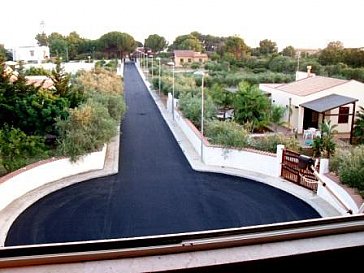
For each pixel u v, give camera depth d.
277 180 12.25
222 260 1.21
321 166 11.04
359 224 1.43
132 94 33.00
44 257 1.16
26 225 8.57
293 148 14.10
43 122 13.73
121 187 11.53
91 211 9.58
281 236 1.33
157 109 26.48
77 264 1.17
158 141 17.59
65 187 11.38
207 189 11.51
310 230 1.37
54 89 16.22
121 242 1.24
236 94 20.22
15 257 1.16
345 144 15.83
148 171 13.25
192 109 19.34
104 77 23.23
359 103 19.55
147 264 1.18
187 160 14.64
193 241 1.27
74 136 12.63
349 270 1.34
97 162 13.27
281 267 1.26
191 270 1.17
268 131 19.58
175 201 10.46
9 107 13.33
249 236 1.32
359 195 8.77
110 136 13.94
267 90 24.09
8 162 11.24
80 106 14.20
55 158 12.12
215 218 9.36
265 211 9.84
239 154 13.53
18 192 10.26
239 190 11.45
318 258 1.29
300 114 19.69
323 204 10.09
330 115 18.03
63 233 8.26
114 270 1.15
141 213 9.55
